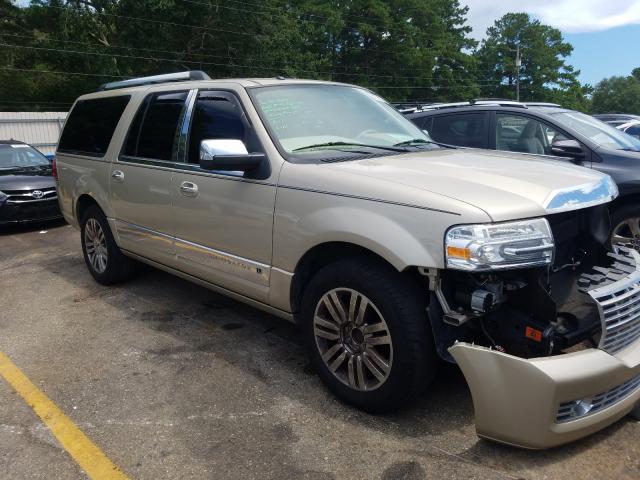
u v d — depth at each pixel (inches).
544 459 106.7
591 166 213.5
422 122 270.7
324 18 1818.4
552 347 104.3
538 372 97.3
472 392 103.0
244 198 140.7
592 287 109.9
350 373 123.2
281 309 138.9
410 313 109.8
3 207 337.1
